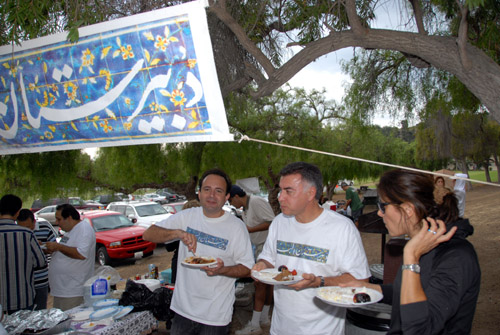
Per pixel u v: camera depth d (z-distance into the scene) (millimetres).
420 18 4473
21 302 4016
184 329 3080
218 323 3035
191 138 3074
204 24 2902
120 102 3244
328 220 2545
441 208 1721
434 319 1509
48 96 3496
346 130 12711
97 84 3295
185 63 2996
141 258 12172
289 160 11305
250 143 10633
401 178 1757
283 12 6203
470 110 7816
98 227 11875
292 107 11836
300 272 2562
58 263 4527
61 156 9094
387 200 1788
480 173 51469
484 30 5609
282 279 2342
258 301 4859
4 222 4031
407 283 1578
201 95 2984
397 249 3670
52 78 3441
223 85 6184
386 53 7535
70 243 4551
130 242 11172
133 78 3170
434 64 4020
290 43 5070
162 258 11977
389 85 7926
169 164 9820
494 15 5422
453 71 3848
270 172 11328
